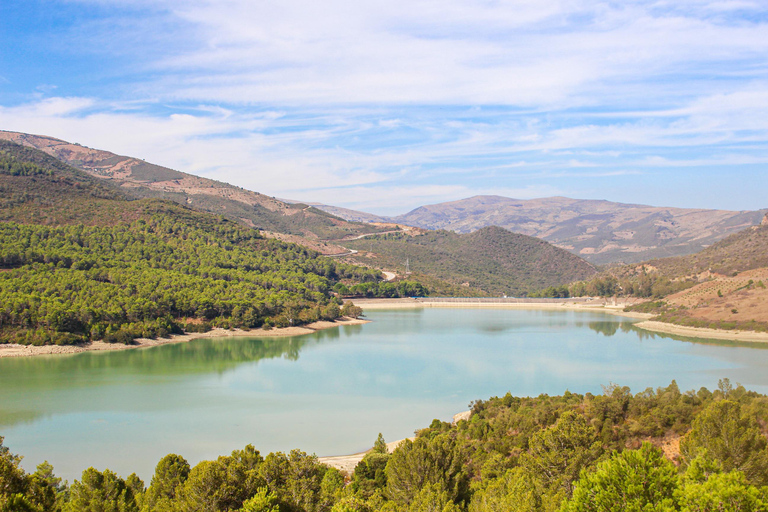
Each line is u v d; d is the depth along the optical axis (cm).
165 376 10538
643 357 12962
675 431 5494
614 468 2978
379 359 12575
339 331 17738
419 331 17838
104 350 13250
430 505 3831
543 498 3684
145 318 14825
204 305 16288
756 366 11838
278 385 9900
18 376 10350
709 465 3106
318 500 4034
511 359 12612
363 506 3638
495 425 6266
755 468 3878
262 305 17562
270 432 7275
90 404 8469
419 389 9656
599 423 5728
